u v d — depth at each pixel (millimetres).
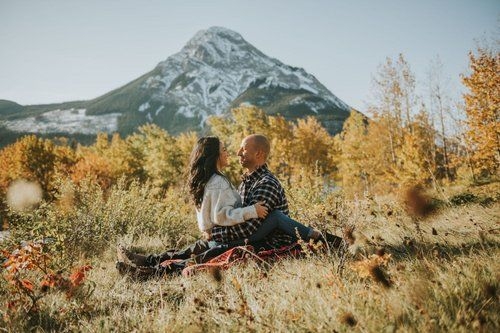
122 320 2299
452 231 3318
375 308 1760
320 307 1866
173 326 2031
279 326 1796
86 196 6867
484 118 15555
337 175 32531
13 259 2812
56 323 2412
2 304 2686
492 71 15617
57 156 38438
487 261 2137
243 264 3135
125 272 3531
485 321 1466
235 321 1919
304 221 4547
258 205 3359
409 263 2398
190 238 6750
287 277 2588
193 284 2908
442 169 21094
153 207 8250
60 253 4297
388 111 29766
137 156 50562
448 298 1772
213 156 3598
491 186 7621
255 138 3785
